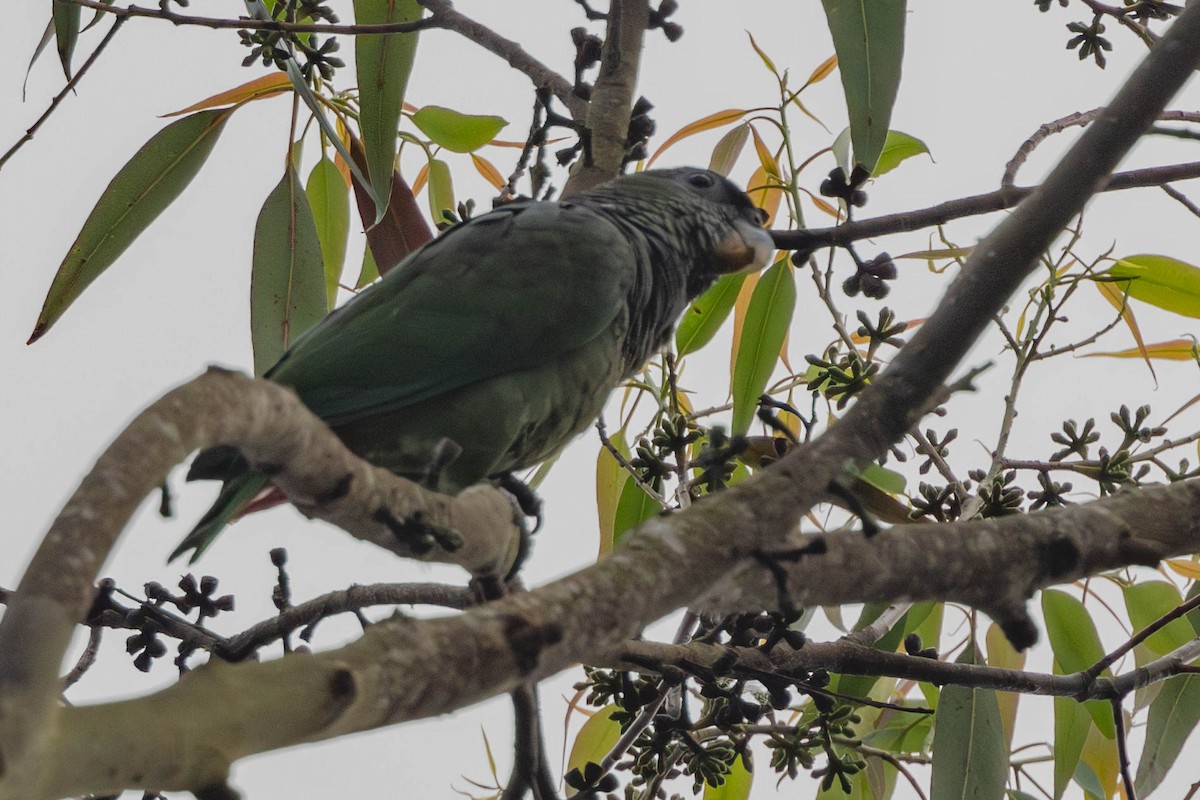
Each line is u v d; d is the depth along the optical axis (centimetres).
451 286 547
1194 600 511
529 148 629
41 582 209
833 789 684
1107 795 688
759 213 679
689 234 641
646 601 303
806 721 612
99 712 209
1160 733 625
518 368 541
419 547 330
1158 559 380
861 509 341
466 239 578
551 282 550
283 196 703
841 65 532
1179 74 357
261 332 691
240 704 226
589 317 553
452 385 530
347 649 254
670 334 648
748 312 670
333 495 311
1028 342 601
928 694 702
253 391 273
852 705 619
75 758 201
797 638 499
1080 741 626
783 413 721
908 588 364
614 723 704
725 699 559
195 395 256
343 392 525
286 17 629
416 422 532
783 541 340
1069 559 371
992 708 586
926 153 697
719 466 411
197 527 470
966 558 365
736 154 721
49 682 199
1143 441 601
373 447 533
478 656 269
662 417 618
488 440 536
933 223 595
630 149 650
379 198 638
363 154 717
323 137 746
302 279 700
